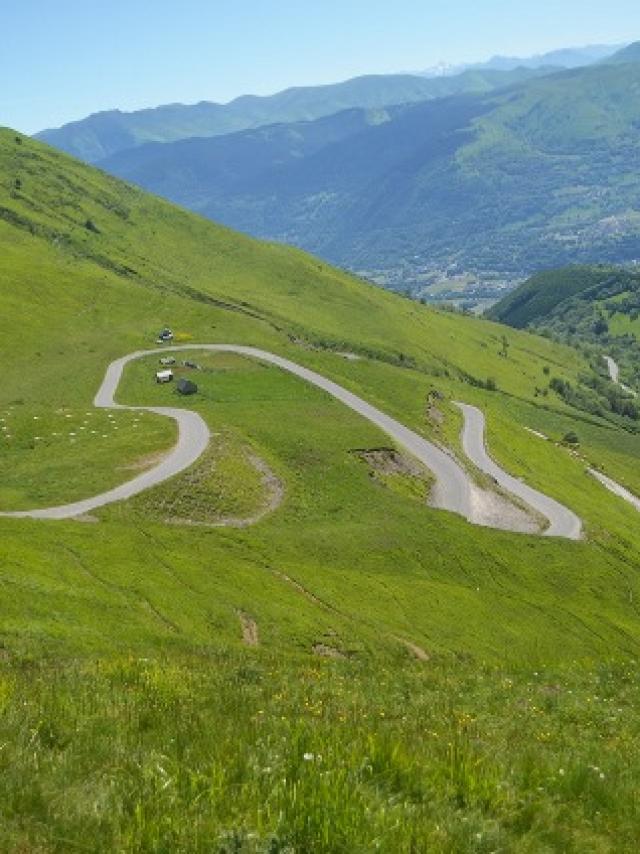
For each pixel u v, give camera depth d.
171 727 11.16
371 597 75.62
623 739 16.78
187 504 96.38
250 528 93.12
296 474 116.06
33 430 127.44
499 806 9.31
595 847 8.84
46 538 65.69
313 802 8.02
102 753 9.88
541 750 12.93
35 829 7.62
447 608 79.88
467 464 150.62
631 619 104.06
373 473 125.94
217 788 8.43
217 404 151.50
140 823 7.62
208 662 24.70
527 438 190.75
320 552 89.75
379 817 8.00
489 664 35.75
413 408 179.50
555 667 32.16
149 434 120.62
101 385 166.62
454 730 13.93
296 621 61.34
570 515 139.25
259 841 7.32
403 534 102.19
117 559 64.06
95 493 95.75
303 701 16.80
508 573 103.25
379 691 21.66
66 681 15.17
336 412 154.00
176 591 59.56
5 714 11.05
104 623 44.53
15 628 36.41
